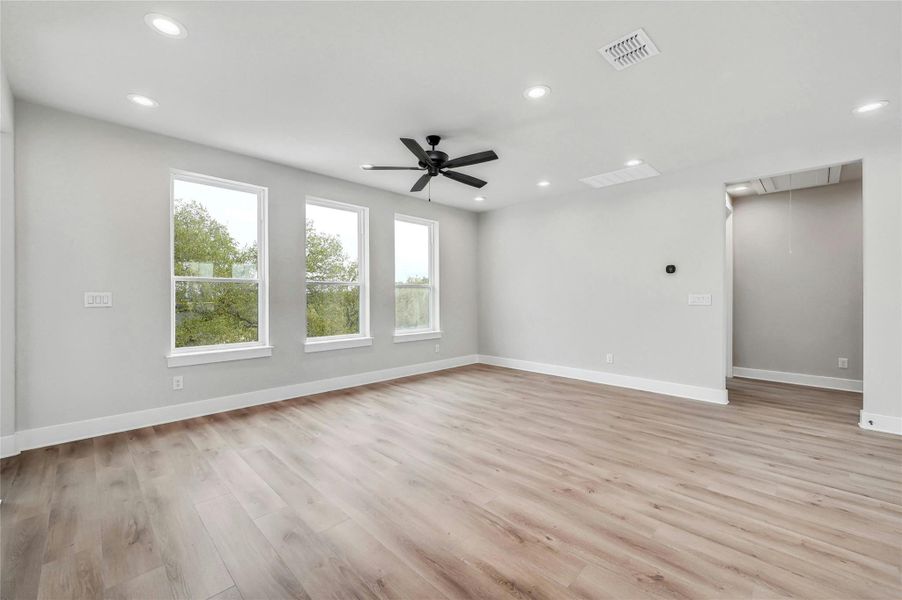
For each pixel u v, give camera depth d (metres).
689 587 1.53
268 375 4.14
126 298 3.28
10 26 2.02
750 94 2.71
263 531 1.90
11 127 2.73
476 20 2.00
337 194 4.70
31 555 1.71
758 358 5.35
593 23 2.02
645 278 4.68
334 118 3.11
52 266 2.96
